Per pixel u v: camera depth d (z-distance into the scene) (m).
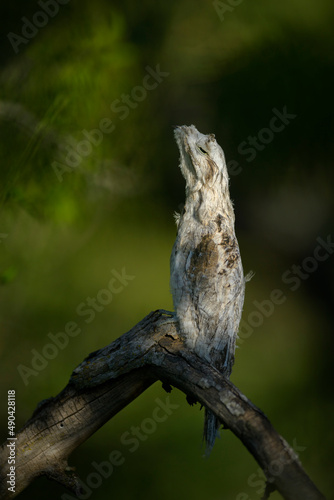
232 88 11.79
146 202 13.49
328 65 11.57
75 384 6.63
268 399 13.98
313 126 11.91
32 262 13.34
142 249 13.97
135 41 11.52
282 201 14.65
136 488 12.93
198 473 13.09
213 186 8.09
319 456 13.39
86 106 10.95
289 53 11.62
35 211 10.87
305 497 5.11
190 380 6.07
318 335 15.15
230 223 8.23
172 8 11.71
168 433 13.45
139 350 6.54
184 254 7.93
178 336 6.88
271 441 5.38
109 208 13.51
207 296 7.61
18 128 11.09
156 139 12.35
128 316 13.82
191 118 12.24
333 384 14.47
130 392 6.62
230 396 5.77
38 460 6.75
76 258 13.83
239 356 14.59
